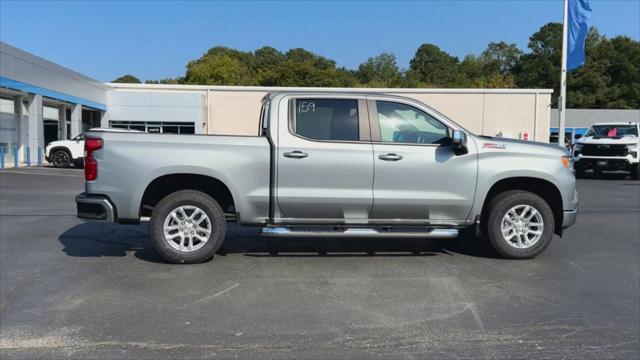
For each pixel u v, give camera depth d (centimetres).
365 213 621
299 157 604
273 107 617
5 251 678
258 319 451
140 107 3269
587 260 662
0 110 2247
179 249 613
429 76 10488
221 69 7894
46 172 1989
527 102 3622
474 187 627
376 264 629
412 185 619
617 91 7838
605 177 2136
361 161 610
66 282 547
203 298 502
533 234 652
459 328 435
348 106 621
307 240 759
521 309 480
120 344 399
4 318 447
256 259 646
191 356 380
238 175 605
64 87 2564
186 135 609
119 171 596
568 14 2231
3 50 1986
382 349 394
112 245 714
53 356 378
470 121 3628
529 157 639
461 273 593
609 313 473
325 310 473
